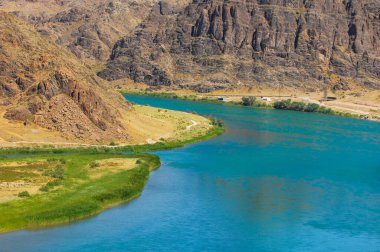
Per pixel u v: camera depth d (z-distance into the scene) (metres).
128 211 100.00
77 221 93.69
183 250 84.56
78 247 83.69
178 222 95.50
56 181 109.81
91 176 116.50
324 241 90.62
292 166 142.12
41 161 125.38
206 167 135.75
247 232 92.62
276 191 117.00
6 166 118.69
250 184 121.44
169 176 124.88
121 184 111.81
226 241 88.62
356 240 91.56
